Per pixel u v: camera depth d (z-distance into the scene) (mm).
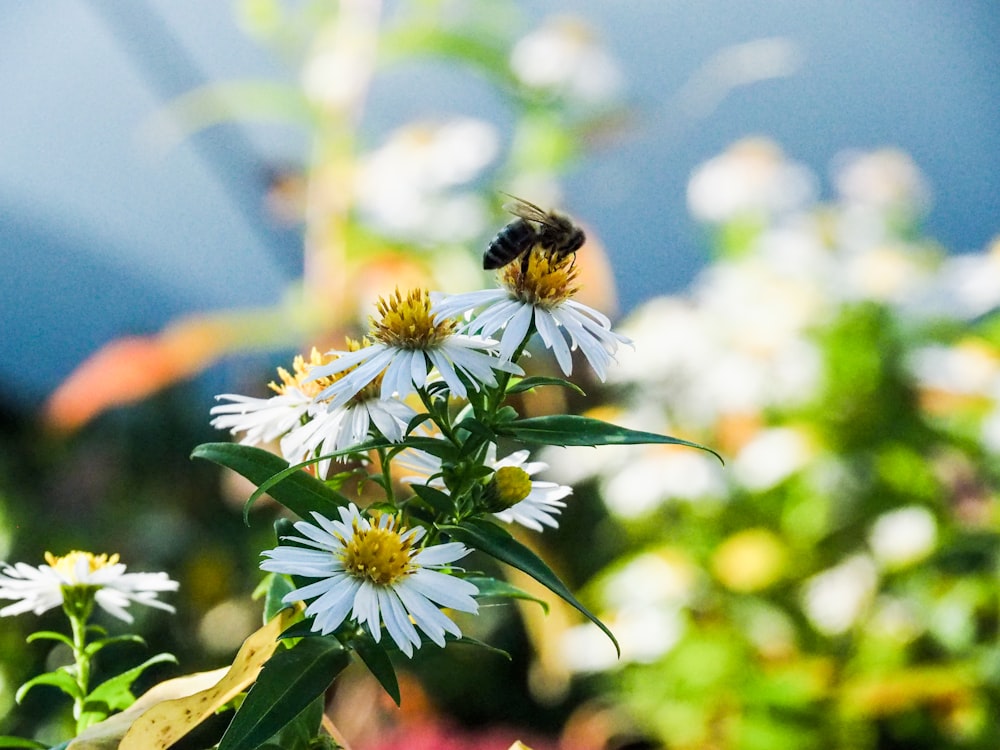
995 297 573
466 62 581
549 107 601
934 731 500
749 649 542
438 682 620
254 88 574
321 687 212
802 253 618
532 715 626
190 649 604
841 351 573
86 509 662
